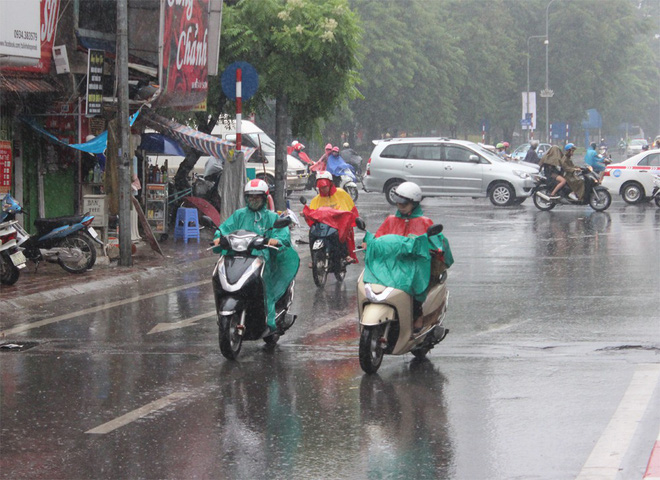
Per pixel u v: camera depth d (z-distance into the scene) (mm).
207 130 28031
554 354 10227
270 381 9219
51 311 13508
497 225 25812
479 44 78375
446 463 6668
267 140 37250
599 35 86375
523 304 13492
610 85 88938
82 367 9914
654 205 32625
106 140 19016
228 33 25469
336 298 14438
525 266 17578
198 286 15875
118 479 6441
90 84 18391
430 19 68125
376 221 27297
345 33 25844
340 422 7754
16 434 7543
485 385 8906
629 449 6840
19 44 16500
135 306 13867
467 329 11758
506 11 83812
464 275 16531
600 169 36125
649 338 10969
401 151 34062
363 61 61906
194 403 8422
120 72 17312
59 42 19391
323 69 26375
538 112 88188
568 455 6781
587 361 9828
